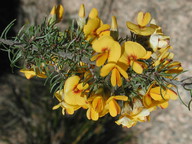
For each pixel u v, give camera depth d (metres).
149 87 0.15
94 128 0.51
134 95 0.16
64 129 0.51
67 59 0.16
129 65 0.15
